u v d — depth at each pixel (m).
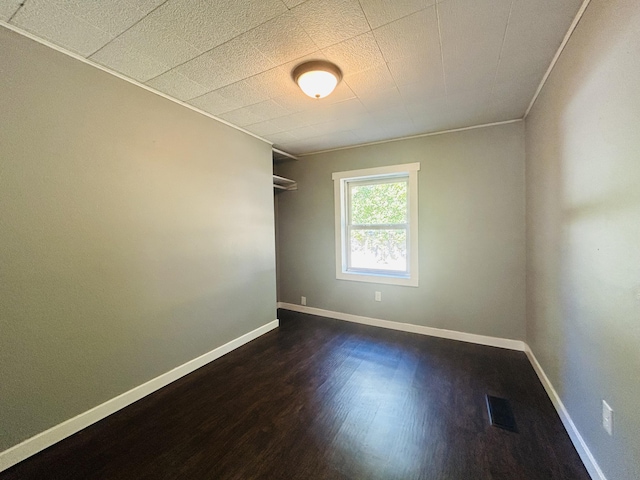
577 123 1.44
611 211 1.14
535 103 2.23
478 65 1.77
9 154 1.41
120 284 1.89
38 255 1.52
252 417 1.79
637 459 0.99
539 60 1.73
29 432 1.49
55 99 1.57
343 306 3.73
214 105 2.34
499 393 2.01
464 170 2.91
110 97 1.82
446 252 3.04
